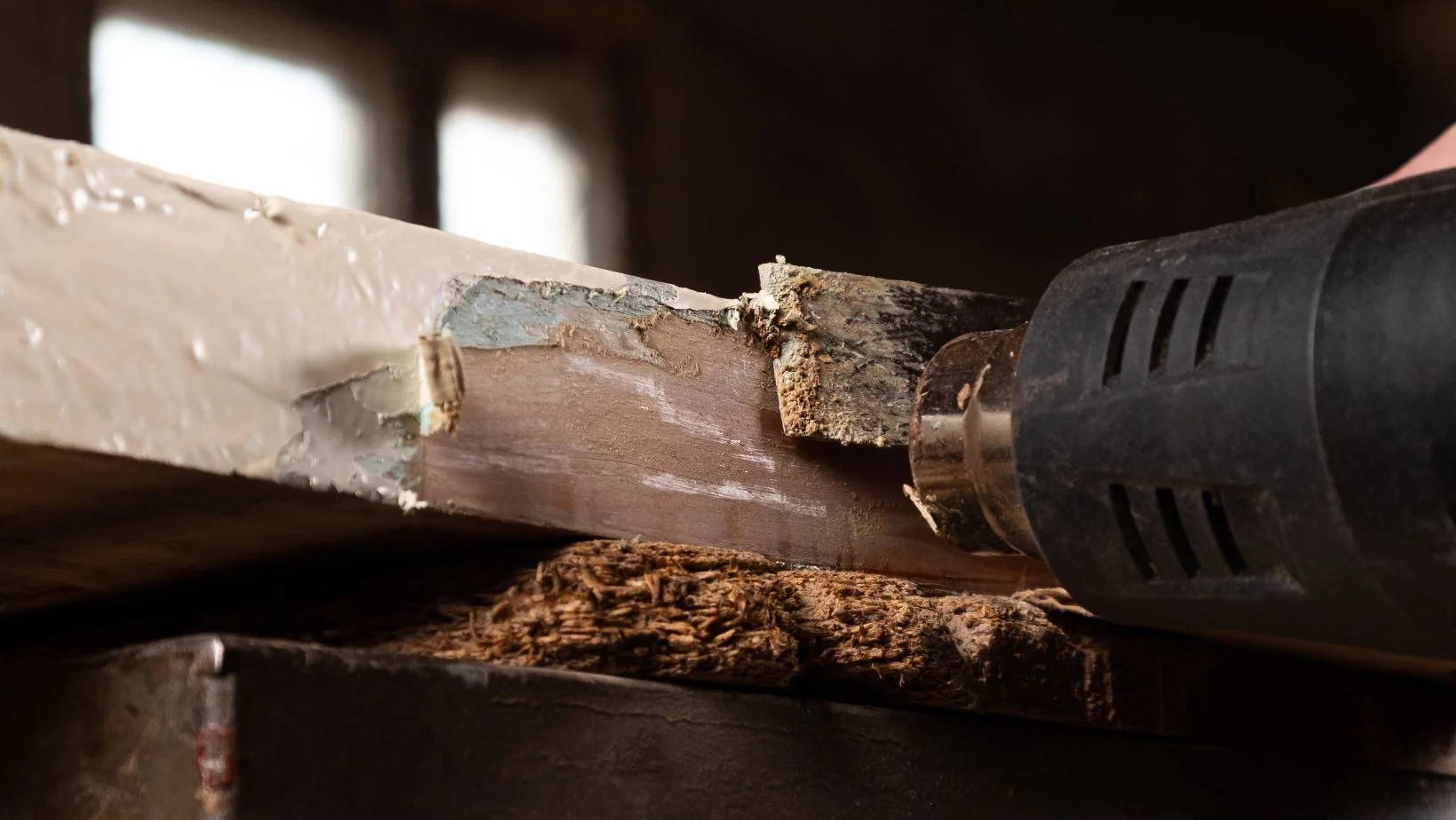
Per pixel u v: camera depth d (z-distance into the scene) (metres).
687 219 1.31
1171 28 1.64
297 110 1.11
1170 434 0.45
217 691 0.41
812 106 1.40
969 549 0.50
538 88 1.25
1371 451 0.43
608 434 0.48
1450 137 0.68
